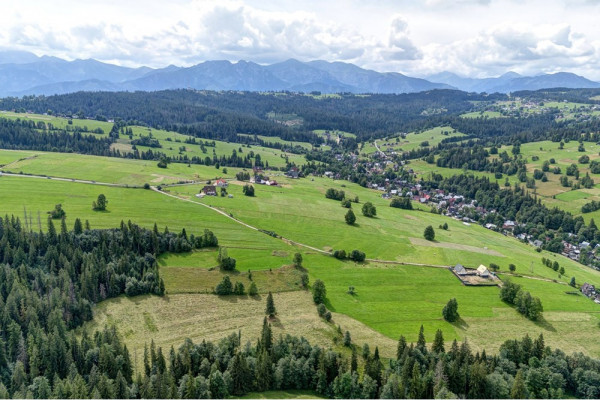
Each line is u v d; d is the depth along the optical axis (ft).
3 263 424.46
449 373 317.42
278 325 395.55
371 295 469.16
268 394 311.27
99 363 307.17
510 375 324.80
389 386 299.79
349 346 371.15
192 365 323.78
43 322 353.51
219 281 468.34
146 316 395.96
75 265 439.22
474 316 436.35
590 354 380.99
